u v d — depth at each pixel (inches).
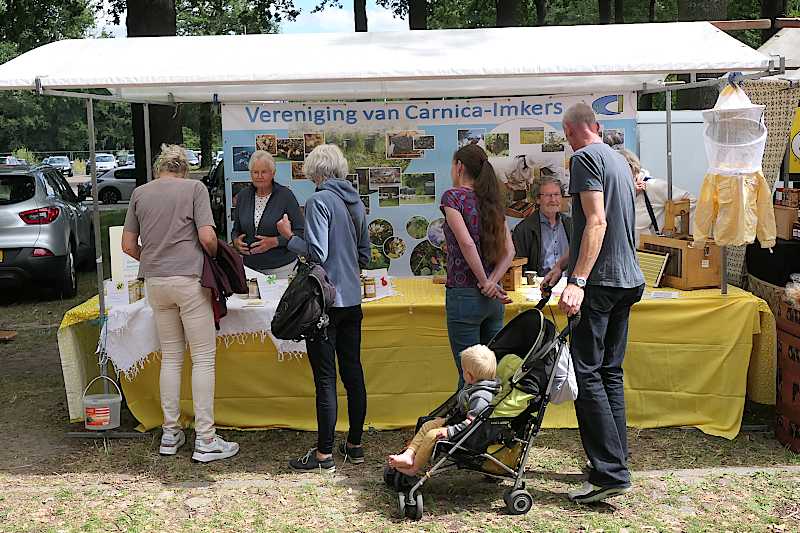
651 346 195.2
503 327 171.5
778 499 160.9
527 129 255.3
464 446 154.6
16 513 159.6
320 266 169.3
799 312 179.9
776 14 506.0
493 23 925.2
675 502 160.2
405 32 222.2
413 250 260.8
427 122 256.5
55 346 308.3
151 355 203.5
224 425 204.5
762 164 229.5
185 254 182.2
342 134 257.6
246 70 179.2
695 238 195.5
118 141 2714.1
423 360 199.2
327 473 178.2
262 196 224.7
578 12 1132.5
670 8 1016.9
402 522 153.8
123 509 161.2
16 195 370.3
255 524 153.9
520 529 149.9
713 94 388.8
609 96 252.4
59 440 203.6
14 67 187.3
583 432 159.2
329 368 175.5
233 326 193.9
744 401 200.2
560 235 216.7
